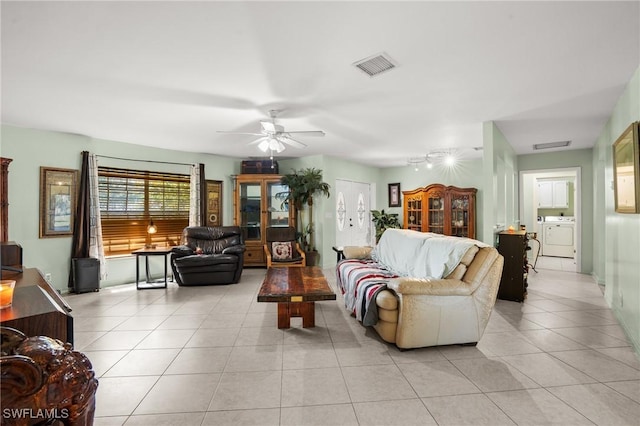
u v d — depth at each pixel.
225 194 6.37
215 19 1.83
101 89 2.84
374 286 2.81
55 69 2.45
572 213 7.69
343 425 1.67
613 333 2.90
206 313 3.51
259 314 3.48
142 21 1.84
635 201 2.40
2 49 2.14
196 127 4.10
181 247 4.95
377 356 2.46
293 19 1.83
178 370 2.25
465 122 3.93
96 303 3.90
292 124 3.97
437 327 2.52
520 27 1.92
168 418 1.73
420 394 1.94
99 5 1.70
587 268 5.61
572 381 2.08
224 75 2.56
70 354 0.63
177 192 5.71
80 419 0.60
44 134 4.23
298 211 6.48
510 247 3.92
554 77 2.64
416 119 3.79
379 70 2.49
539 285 4.77
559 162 5.82
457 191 6.46
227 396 1.93
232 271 4.89
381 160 6.96
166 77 2.59
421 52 2.22
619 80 2.71
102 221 4.88
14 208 4.00
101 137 4.66
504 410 1.78
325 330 3.00
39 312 0.90
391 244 3.99
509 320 3.25
